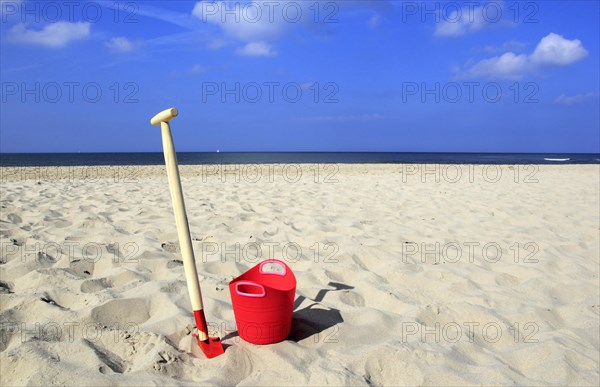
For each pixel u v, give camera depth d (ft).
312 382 5.96
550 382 6.42
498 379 6.34
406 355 6.79
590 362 6.98
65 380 5.70
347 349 7.01
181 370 6.20
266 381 6.00
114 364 6.31
